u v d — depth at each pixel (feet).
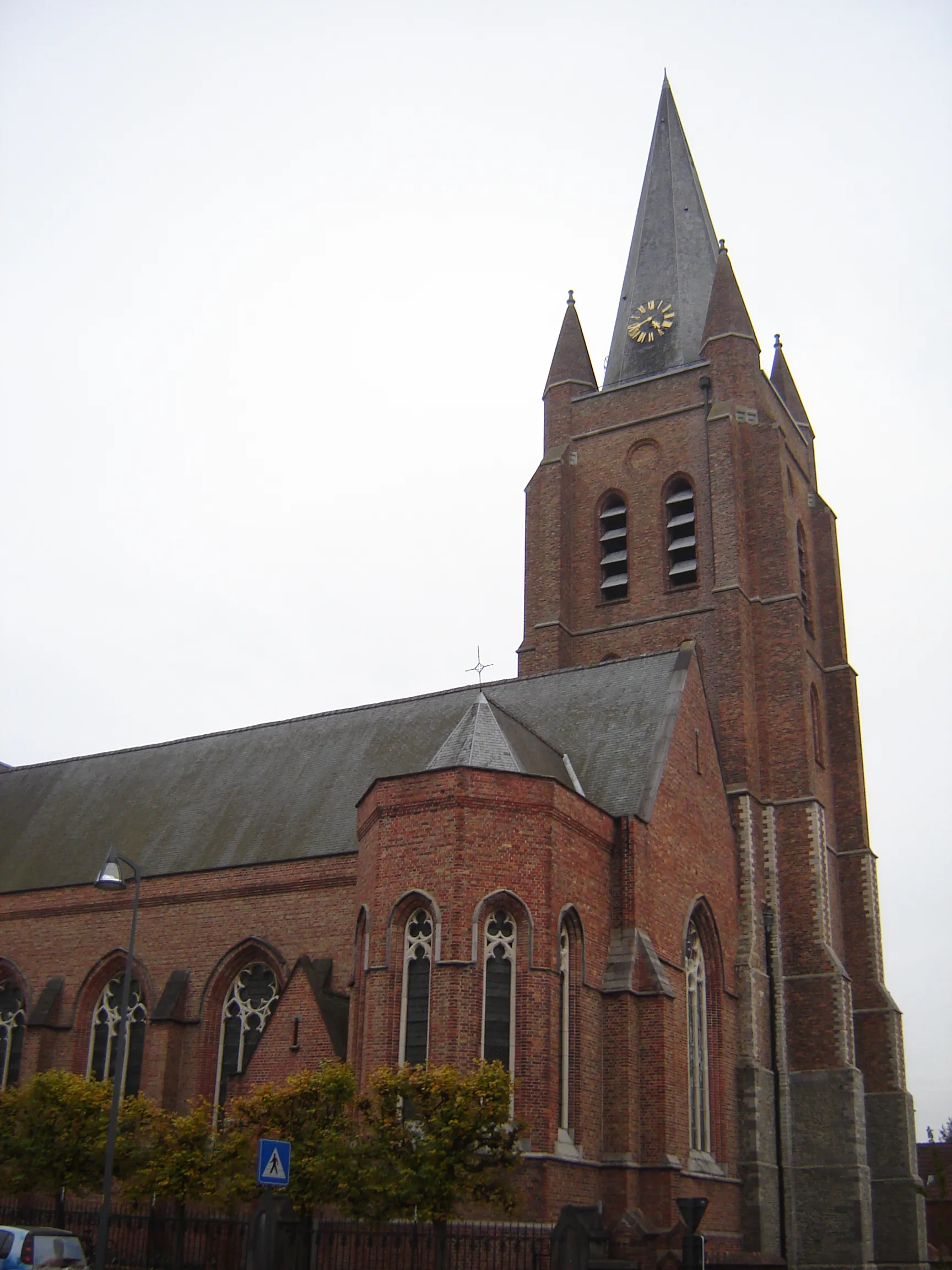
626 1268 108.78
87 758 201.98
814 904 164.96
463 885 118.11
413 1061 116.16
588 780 147.54
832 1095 154.20
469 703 171.83
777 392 216.13
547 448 215.51
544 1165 110.83
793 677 179.52
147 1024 150.51
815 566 209.87
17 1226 114.52
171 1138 111.86
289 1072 128.77
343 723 179.93
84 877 170.50
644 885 133.69
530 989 116.88
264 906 149.59
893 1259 161.79
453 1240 107.34
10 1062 162.71
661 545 197.26
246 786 175.42
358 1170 97.60
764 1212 142.82
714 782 163.12
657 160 243.40
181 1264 110.63
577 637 199.72
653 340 222.69
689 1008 142.82
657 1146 121.70
